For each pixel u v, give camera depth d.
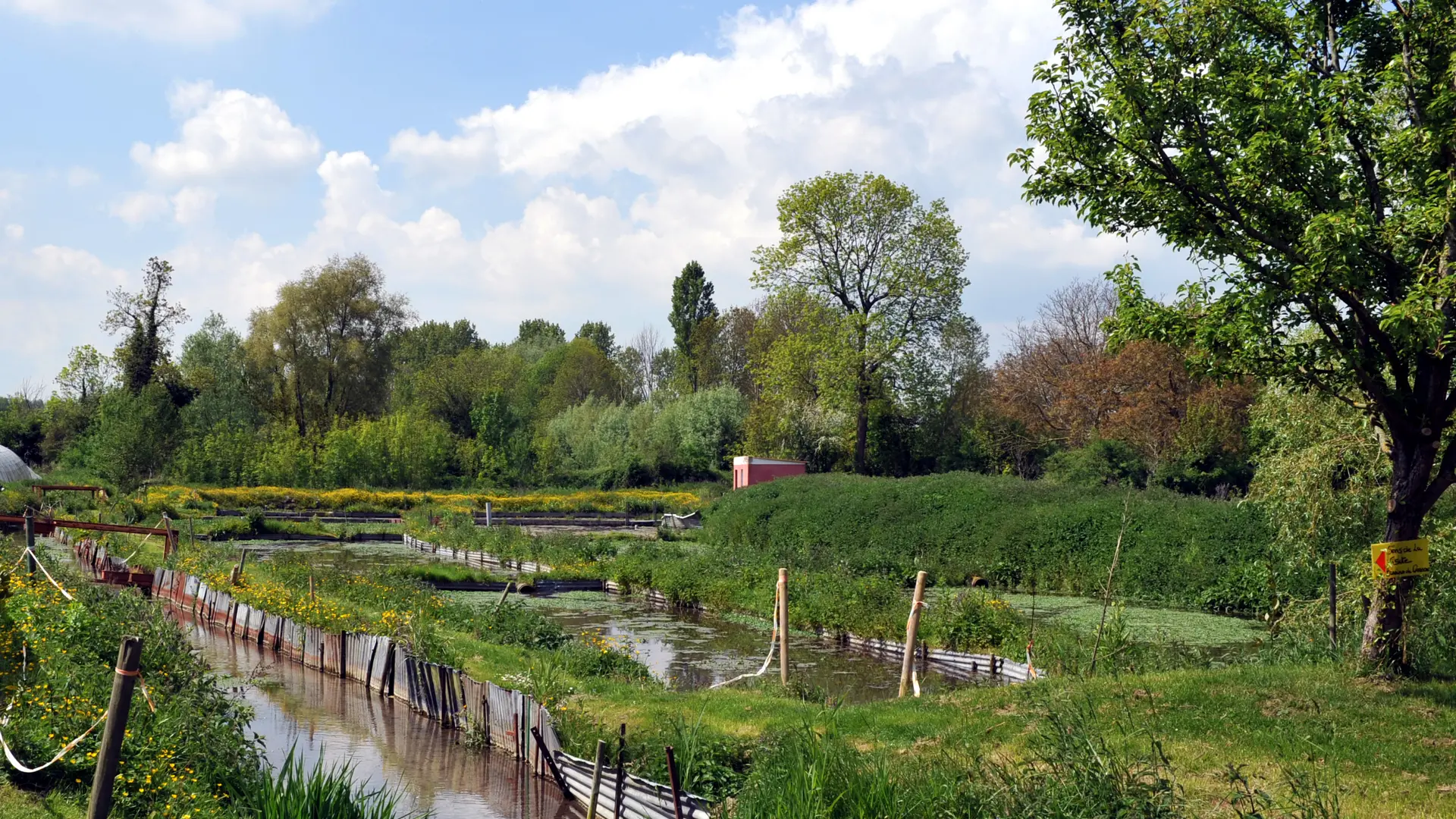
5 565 16.89
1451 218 10.70
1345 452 14.87
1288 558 16.81
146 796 8.88
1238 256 11.61
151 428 55.47
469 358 95.88
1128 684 12.37
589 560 35.09
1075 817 7.48
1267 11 11.88
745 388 91.25
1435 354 11.00
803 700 15.01
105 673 11.51
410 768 12.91
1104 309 62.03
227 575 25.45
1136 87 11.46
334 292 75.00
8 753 8.53
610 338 131.88
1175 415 40.22
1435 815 8.32
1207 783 9.13
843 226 53.88
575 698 14.39
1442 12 10.95
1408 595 11.89
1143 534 29.19
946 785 8.48
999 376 58.97
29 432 74.62
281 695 16.69
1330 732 10.25
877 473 58.72
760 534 39.56
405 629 18.20
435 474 70.56
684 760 10.89
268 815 8.32
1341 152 12.00
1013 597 28.20
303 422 74.81
